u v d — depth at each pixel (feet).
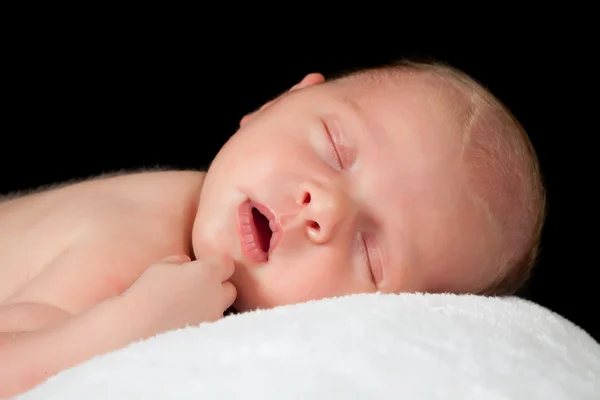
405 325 3.11
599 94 8.12
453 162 5.08
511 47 8.21
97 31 7.68
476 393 2.67
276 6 8.18
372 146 4.98
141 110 7.79
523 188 5.45
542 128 8.08
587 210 7.89
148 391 2.60
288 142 4.96
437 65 6.32
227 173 4.92
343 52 8.27
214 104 8.00
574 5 8.16
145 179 5.51
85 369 2.87
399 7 8.32
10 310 4.17
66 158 7.47
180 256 4.52
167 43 7.90
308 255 4.66
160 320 3.92
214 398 2.53
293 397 2.53
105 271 4.59
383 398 2.58
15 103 7.38
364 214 4.83
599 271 7.75
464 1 8.25
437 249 5.03
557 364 3.07
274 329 3.03
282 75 8.18
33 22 7.47
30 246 4.90
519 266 5.65
